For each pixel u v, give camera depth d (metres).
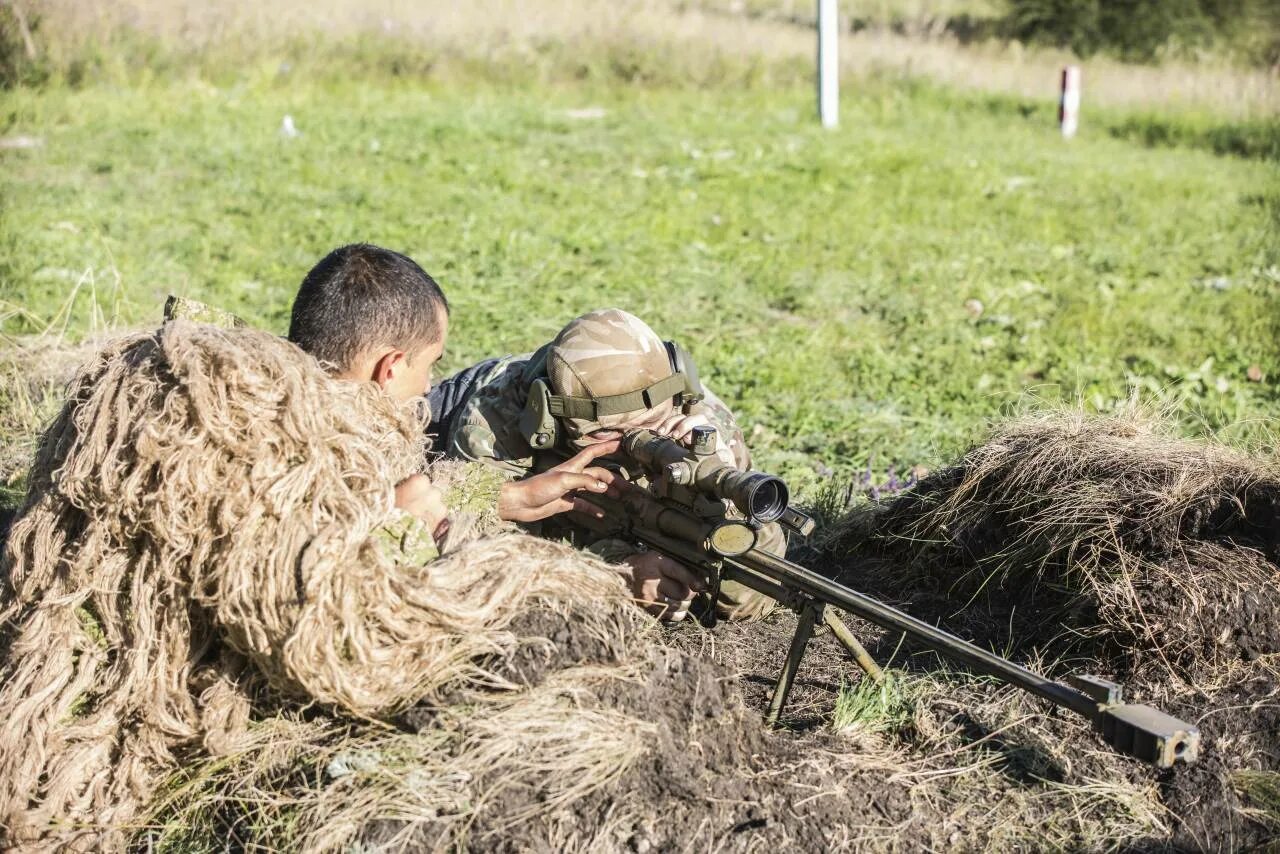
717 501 2.75
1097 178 11.88
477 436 3.31
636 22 17.48
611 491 2.94
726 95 16.00
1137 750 2.19
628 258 8.15
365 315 2.71
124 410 2.38
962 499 3.57
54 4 14.31
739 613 3.32
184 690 2.40
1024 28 22.67
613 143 12.53
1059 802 2.60
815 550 3.95
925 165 12.00
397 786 2.27
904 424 5.51
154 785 2.44
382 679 2.30
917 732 2.81
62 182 9.65
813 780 2.53
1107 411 5.75
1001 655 3.18
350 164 10.95
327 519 2.31
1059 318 7.30
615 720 2.38
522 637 2.43
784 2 23.97
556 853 2.23
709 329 6.88
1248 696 2.88
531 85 15.73
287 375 2.38
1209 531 3.15
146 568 2.38
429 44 15.95
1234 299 7.86
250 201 9.43
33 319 5.77
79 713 2.42
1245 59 21.75
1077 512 3.24
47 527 2.48
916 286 7.94
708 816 2.37
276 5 16.14
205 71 14.62
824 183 10.85
